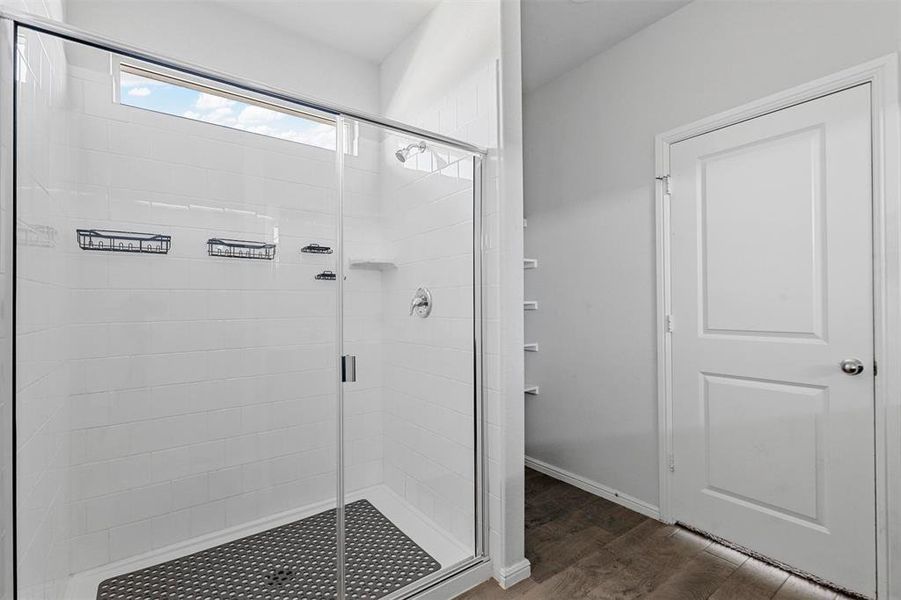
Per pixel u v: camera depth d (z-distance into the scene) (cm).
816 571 185
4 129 107
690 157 224
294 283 194
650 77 242
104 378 176
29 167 122
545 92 306
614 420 264
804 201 187
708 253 218
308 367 193
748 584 185
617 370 262
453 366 200
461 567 187
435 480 200
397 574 181
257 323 195
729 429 212
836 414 179
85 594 168
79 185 169
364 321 193
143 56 132
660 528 231
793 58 189
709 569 195
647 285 246
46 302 138
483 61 199
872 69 168
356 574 180
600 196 270
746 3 204
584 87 279
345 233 189
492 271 192
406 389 198
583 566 199
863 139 171
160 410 186
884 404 166
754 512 204
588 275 278
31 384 124
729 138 209
